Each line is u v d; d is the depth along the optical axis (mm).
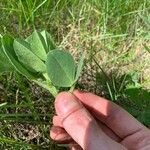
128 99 173
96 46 201
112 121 146
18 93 173
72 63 128
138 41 205
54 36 203
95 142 127
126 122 146
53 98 174
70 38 202
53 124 158
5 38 133
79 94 148
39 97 175
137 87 167
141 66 195
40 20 207
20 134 164
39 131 165
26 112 169
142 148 144
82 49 196
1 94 172
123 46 204
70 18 212
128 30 211
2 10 207
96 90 180
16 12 207
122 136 147
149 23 186
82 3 218
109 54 198
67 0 218
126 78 176
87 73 186
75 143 150
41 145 161
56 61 127
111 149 126
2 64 135
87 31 210
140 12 214
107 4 212
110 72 189
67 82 128
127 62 197
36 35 134
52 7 217
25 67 133
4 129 163
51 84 137
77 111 131
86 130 128
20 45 131
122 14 214
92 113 148
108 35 203
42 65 133
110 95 170
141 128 146
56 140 151
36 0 213
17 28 202
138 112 164
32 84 177
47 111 171
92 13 215
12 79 176
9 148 155
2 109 167
